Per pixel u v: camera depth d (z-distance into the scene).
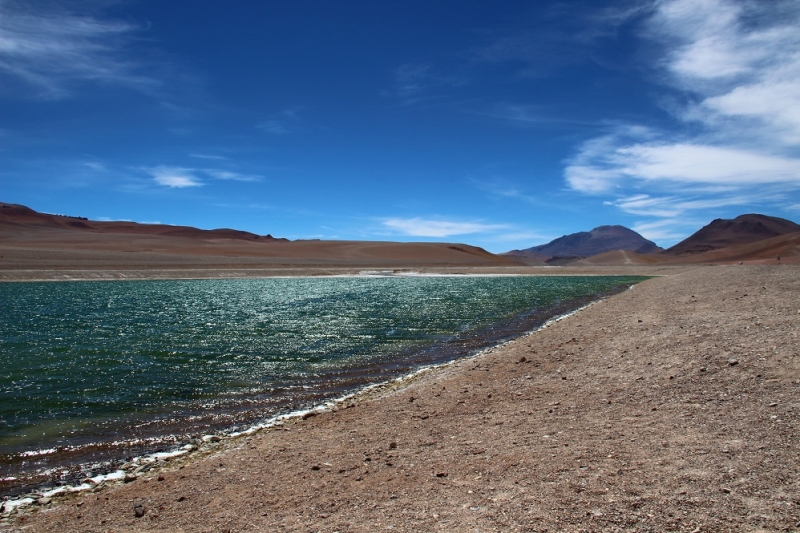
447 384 12.41
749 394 8.43
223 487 6.98
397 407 10.66
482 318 26.78
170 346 18.97
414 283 60.75
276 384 13.63
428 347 18.72
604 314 22.77
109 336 21.14
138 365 15.90
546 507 5.33
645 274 84.19
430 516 5.42
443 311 30.11
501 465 6.71
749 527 4.57
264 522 5.72
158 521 6.03
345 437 8.83
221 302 35.47
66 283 53.12
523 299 38.00
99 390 13.07
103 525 6.08
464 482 6.28
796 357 9.74
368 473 6.96
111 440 9.50
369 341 20.03
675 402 8.70
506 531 4.91
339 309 31.16
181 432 9.89
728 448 6.38
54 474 7.99
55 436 9.76
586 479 5.94
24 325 24.06
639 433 7.38
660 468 6.03
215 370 15.27
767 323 13.87
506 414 9.35
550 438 7.63
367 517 5.57
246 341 20.05
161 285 52.84
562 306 32.53
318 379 14.14
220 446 9.01
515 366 13.70
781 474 5.50
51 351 18.00
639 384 10.13
